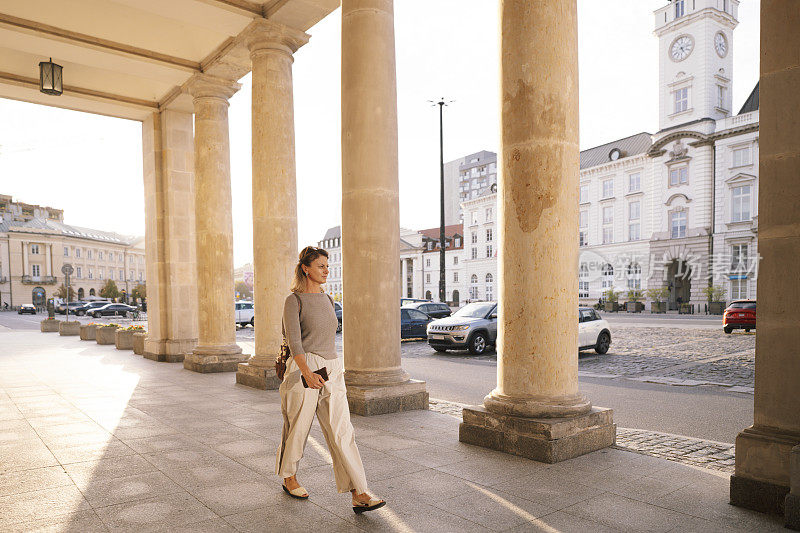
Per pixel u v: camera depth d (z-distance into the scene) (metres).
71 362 12.48
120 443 5.16
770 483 3.48
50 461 4.59
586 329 13.88
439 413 6.52
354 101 6.75
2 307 78.12
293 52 9.30
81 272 94.94
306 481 4.08
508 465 4.45
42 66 10.09
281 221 8.95
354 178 6.76
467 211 64.38
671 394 8.45
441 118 26.92
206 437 5.39
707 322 16.61
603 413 4.93
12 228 83.44
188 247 13.18
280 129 8.95
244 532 3.20
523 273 4.79
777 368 3.54
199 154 10.94
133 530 3.23
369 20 6.73
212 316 10.82
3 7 8.86
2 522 3.34
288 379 3.64
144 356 13.64
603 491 3.87
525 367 4.82
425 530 3.23
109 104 12.76
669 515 3.46
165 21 9.41
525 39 4.72
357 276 6.75
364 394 6.34
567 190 4.73
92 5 8.87
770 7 3.54
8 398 7.62
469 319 15.01
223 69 10.55
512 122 4.81
